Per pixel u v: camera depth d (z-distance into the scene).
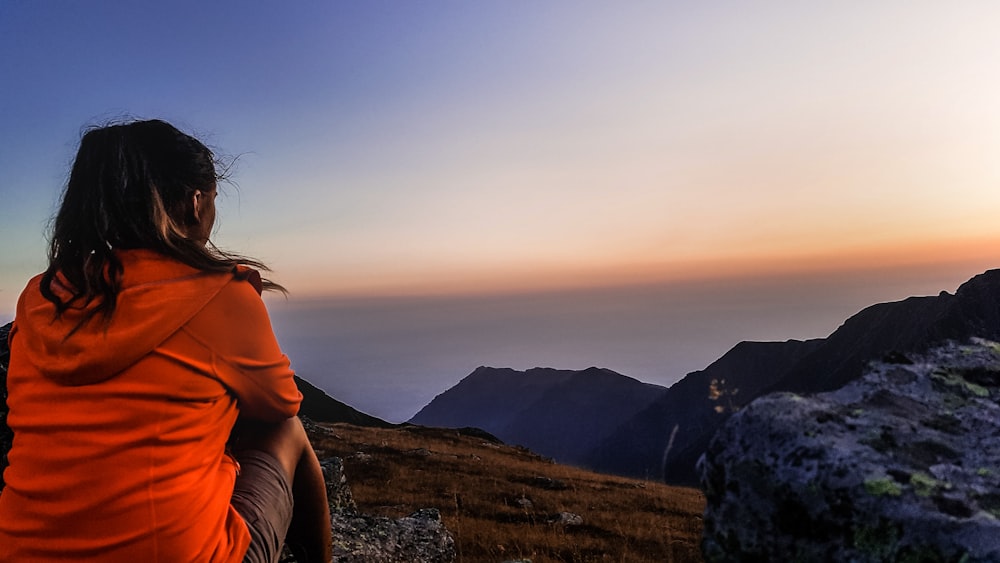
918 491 1.43
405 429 59.38
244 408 2.03
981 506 1.36
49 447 1.69
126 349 1.70
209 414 1.87
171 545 1.69
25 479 1.70
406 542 6.09
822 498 1.52
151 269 1.84
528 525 18.12
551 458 53.44
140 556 1.66
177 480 1.74
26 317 1.86
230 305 1.92
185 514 1.73
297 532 2.46
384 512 20.33
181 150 2.03
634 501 26.66
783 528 1.58
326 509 2.48
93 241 1.84
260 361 1.95
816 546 1.50
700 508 25.52
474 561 9.59
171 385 1.76
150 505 1.68
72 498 1.65
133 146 1.95
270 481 2.13
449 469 32.38
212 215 2.19
